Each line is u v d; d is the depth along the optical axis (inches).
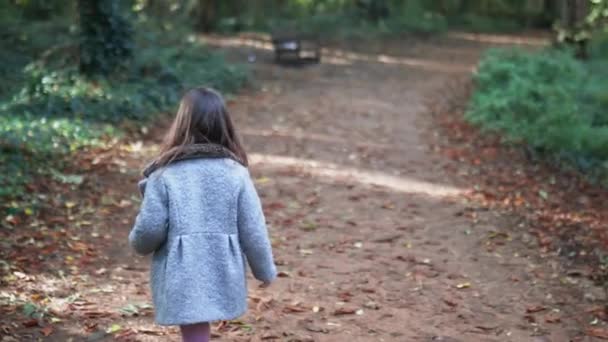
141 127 449.7
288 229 305.6
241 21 1048.8
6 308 207.9
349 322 218.5
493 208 346.6
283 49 785.6
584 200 376.2
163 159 144.8
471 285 253.1
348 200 348.2
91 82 503.2
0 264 238.5
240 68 665.6
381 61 888.3
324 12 1199.6
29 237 268.1
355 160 424.5
